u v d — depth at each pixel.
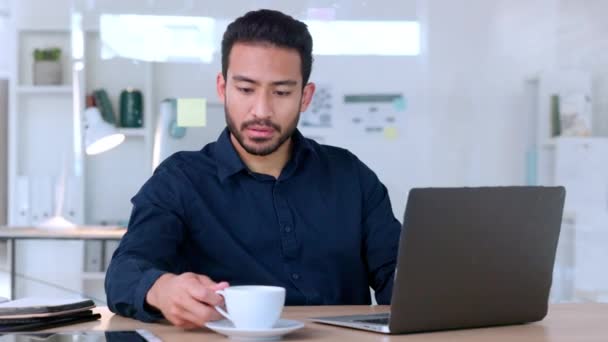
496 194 1.26
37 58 5.08
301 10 5.14
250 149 1.56
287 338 1.19
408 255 1.19
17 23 5.20
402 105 5.21
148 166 5.00
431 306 1.23
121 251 1.56
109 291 1.40
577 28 5.26
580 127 5.02
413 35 5.21
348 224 1.73
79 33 5.03
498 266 1.29
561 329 1.31
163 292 1.27
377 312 1.48
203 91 5.10
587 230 4.95
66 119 5.19
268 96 1.53
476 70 5.25
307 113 5.19
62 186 4.67
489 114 5.25
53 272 5.09
